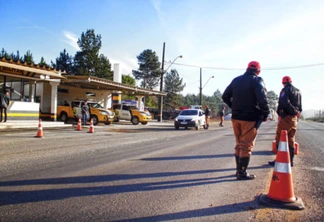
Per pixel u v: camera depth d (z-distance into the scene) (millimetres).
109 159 6863
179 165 6223
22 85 18188
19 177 4953
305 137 14508
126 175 5227
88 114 20938
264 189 4379
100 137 12320
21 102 16391
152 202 3758
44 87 23984
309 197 4051
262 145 10359
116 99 32094
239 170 4992
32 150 8016
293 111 6234
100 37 50594
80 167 5867
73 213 3338
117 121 25766
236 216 3305
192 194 4121
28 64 16500
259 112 4758
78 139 11211
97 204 3654
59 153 7625
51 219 3154
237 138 5105
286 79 6418
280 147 3809
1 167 5754
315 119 82312
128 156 7352
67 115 22516
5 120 15297
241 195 4086
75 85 25688
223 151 8516
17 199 3801
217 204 3701
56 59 56094
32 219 3146
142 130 17859
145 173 5410
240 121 4828
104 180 4840
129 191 4242
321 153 8477
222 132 17438
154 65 67812
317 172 5734
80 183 4629
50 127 17047
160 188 4418
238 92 4828
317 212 3453
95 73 49656
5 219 3131
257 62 4898
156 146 9578
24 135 12055
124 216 3270
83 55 49875
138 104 35562
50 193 4082
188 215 3322
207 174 5387
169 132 16578
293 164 6426
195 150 8688
